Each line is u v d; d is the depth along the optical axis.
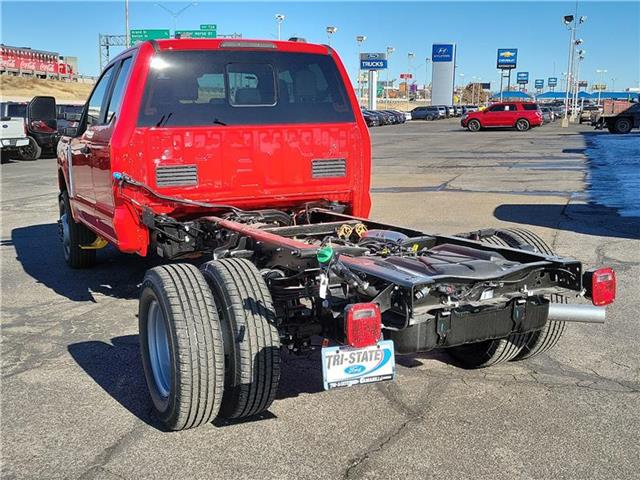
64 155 7.68
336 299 3.99
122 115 5.42
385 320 3.82
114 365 5.18
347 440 3.95
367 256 4.36
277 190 5.96
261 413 4.30
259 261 4.64
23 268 8.42
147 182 5.52
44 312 6.56
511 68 105.44
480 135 41.34
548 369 5.02
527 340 4.89
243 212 5.66
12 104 25.80
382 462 3.70
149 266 8.40
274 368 3.84
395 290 3.70
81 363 5.22
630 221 11.02
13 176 20.00
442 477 3.54
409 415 4.26
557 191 15.08
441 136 40.88
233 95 5.78
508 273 3.86
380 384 4.75
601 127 44.16
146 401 4.52
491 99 119.25
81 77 110.31
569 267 4.05
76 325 6.15
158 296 3.87
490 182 17.03
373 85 83.06
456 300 3.80
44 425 4.18
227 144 5.72
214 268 4.02
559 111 79.81
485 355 4.89
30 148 25.66
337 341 3.92
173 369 3.73
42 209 13.55
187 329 3.73
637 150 26.89
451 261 4.08
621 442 3.90
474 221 11.21
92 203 6.52
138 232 5.54
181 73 5.58
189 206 5.66
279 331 4.18
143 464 3.70
